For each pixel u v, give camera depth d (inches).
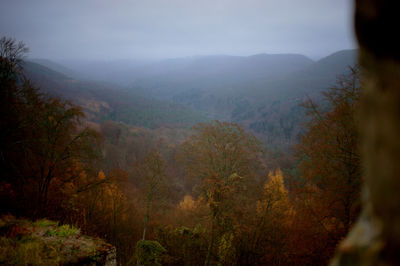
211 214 472.1
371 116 29.1
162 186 700.7
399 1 24.6
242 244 514.6
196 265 526.6
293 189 407.5
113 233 675.4
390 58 26.4
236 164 472.1
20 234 287.1
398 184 24.4
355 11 30.5
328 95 341.1
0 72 439.8
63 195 539.2
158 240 613.0
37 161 494.3
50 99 511.5
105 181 606.2
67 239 307.4
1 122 431.2
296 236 411.5
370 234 30.5
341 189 320.5
